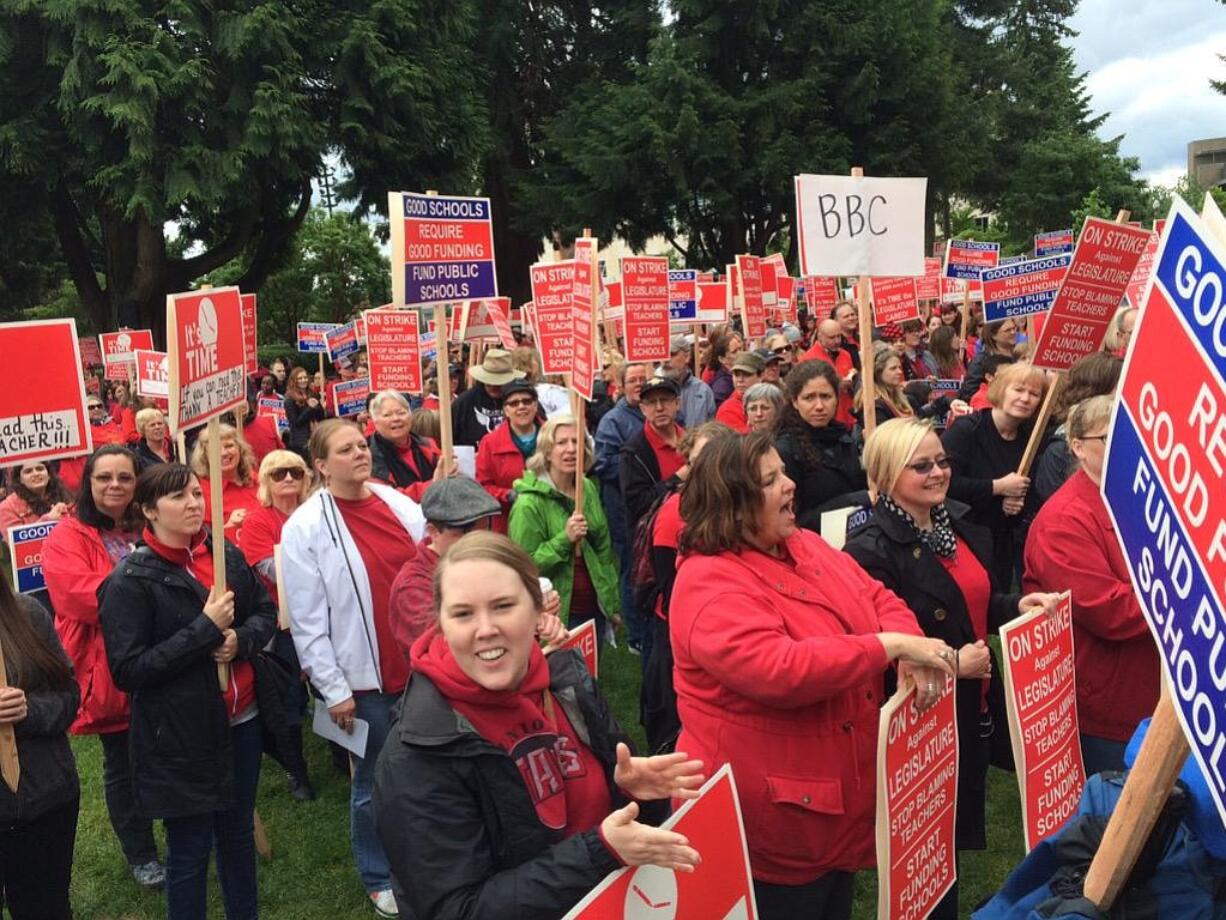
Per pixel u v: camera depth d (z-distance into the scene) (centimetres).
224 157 2083
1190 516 138
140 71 1969
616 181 2988
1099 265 497
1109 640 313
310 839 464
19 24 2062
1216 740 131
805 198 445
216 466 345
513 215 3684
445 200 466
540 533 505
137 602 331
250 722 363
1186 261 140
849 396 625
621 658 654
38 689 305
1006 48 4459
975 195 4200
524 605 194
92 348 2358
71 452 358
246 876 364
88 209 2717
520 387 630
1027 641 288
